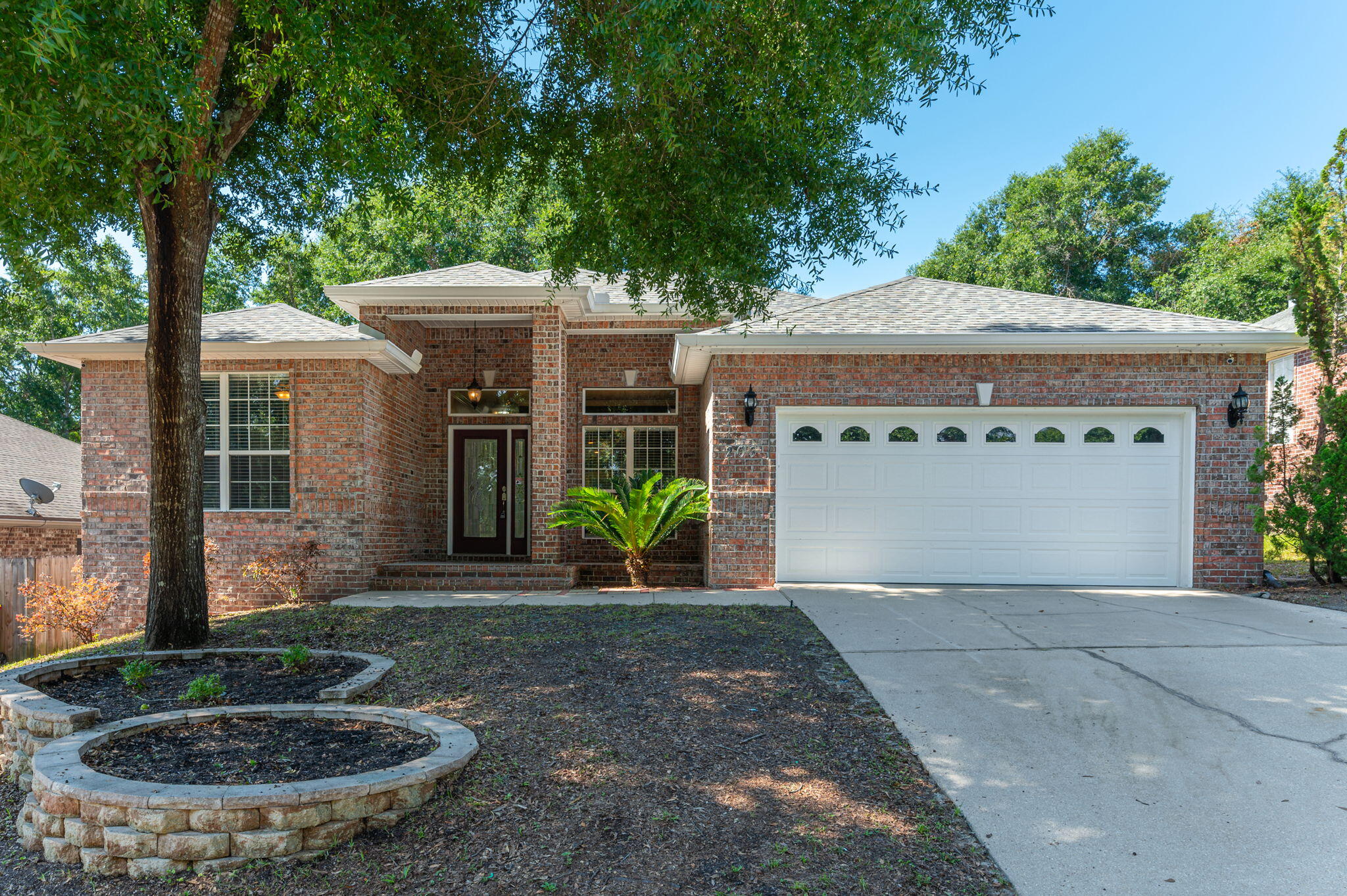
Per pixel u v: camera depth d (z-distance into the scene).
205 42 6.09
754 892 2.83
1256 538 9.38
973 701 4.95
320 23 5.28
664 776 3.81
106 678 5.49
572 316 11.73
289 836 3.20
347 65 5.43
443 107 7.23
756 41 5.57
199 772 3.66
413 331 12.36
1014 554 9.73
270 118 8.25
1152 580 9.59
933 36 5.17
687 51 5.33
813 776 3.84
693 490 10.15
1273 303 23.88
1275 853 3.13
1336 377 9.20
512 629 6.91
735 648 6.18
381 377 10.97
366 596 9.48
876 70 5.38
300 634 6.83
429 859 3.13
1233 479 9.45
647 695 5.02
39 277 8.47
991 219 34.28
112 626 10.21
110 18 4.42
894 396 9.68
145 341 10.20
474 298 10.90
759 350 9.67
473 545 12.97
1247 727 4.48
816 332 9.52
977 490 9.79
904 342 9.40
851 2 5.15
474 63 7.09
